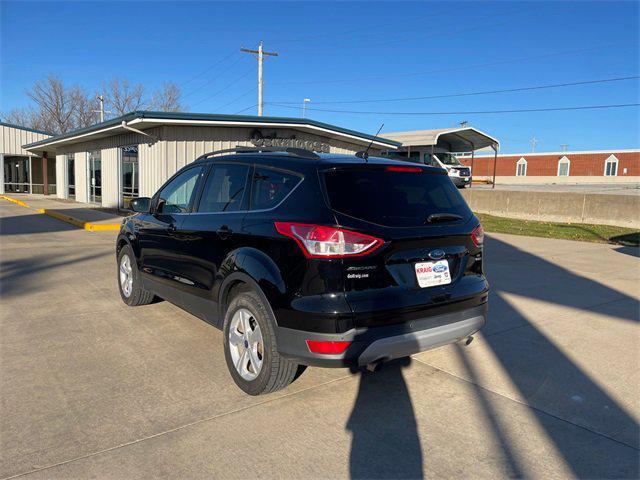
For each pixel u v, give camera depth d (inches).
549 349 190.9
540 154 2021.4
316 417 135.3
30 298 250.1
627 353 187.3
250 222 148.2
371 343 126.3
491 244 486.9
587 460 117.0
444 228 143.9
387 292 130.4
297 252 129.7
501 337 204.2
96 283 285.9
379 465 114.0
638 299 268.1
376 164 143.3
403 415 137.4
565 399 148.6
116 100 2231.8
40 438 122.1
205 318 174.6
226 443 121.7
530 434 128.4
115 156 756.0
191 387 151.9
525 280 315.9
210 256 164.7
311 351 126.3
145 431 126.3
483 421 134.8
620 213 652.7
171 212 201.3
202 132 609.6
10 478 106.4
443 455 118.4
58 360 170.9
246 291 149.7
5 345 184.1
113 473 109.0
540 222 703.1
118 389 149.6
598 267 363.6
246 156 167.3
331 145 716.0
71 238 472.7
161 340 192.2
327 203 131.0
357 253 126.1
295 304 128.1
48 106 2148.1
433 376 164.2
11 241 444.1
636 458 118.2
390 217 135.0
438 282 141.5
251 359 145.9
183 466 112.1
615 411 141.4
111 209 783.7
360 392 151.2
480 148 1218.0
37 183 1339.8
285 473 110.3
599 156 1892.2
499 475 111.0
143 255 217.8
